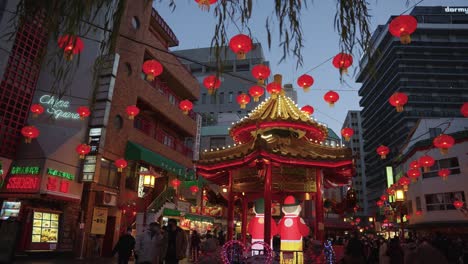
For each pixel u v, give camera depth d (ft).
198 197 100.78
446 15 314.35
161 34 102.53
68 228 60.23
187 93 110.01
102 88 66.54
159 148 90.17
